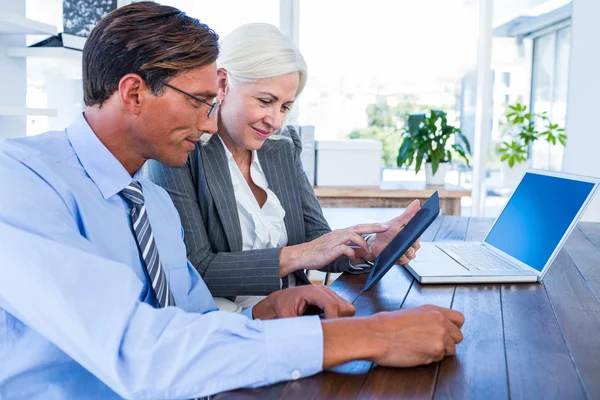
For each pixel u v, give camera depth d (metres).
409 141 3.75
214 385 0.81
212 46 1.02
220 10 3.81
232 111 1.56
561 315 1.15
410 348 0.87
